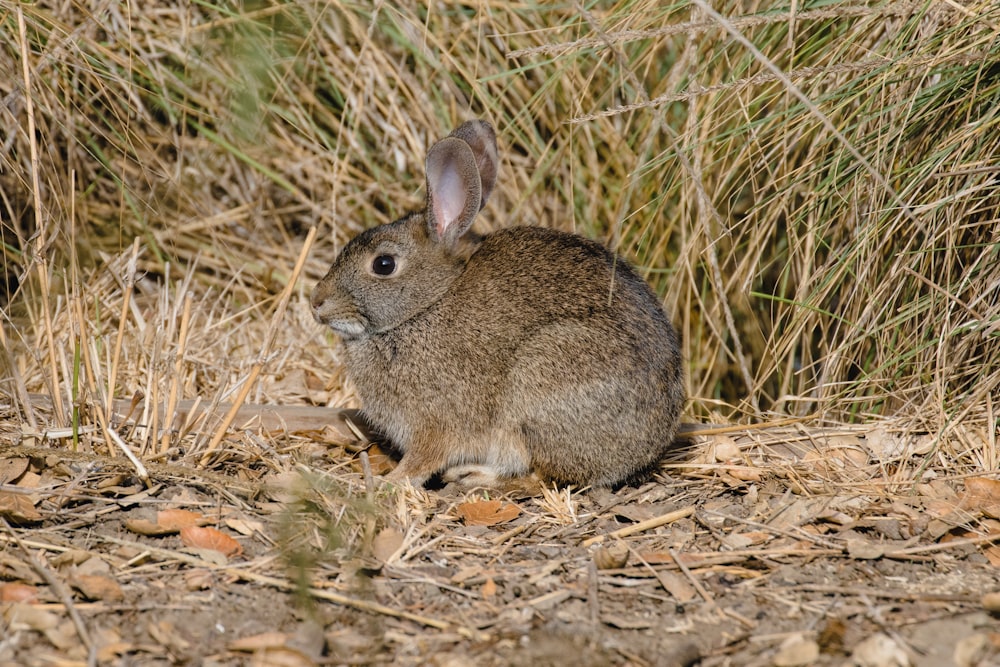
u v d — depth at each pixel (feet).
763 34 32.40
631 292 28.96
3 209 38.11
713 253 33.04
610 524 25.99
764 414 34.35
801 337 38.01
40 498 24.49
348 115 42.27
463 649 19.60
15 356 32.35
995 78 29.48
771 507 26.76
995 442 29.68
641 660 19.38
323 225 43.32
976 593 22.00
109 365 32.45
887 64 28.09
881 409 33.22
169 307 37.96
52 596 20.63
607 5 38.50
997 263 29.99
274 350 36.99
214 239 41.75
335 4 39.19
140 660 18.80
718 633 20.45
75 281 31.09
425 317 29.37
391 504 26.55
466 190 29.45
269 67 38.96
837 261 33.68
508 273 29.22
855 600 21.72
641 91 27.73
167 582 21.54
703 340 39.27
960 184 30.01
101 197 40.70
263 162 42.29
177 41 39.75
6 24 33.78
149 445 28.35
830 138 31.58
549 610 21.24
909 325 32.32
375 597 21.53
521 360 28.35
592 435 27.91
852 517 26.08
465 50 41.01
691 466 29.89
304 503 24.81
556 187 41.01
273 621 20.36
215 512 24.68
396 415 30.12
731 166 34.86
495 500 26.86
